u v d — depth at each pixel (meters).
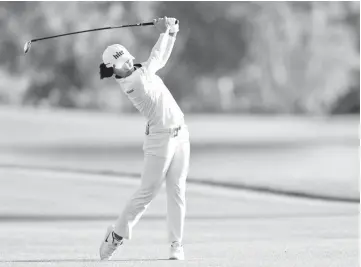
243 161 101.12
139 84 23.52
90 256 25.45
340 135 153.50
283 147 122.62
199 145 128.62
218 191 68.94
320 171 88.06
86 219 50.53
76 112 197.25
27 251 27.61
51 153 114.69
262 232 36.72
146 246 30.05
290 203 60.25
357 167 92.56
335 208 55.88
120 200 63.34
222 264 21.00
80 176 81.38
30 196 64.88
